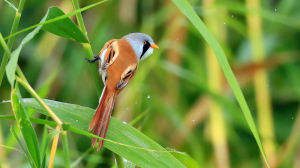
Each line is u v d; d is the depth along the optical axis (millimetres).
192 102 11766
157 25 11719
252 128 4785
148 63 10039
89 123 5328
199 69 10688
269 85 11695
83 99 11312
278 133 11883
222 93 11133
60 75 11031
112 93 5859
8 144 7102
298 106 11969
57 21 4980
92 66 5887
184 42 11609
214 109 10398
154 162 5156
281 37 11625
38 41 11609
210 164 11016
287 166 10938
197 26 4719
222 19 10641
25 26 11492
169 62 10609
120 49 6734
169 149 5984
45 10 11586
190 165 6113
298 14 11273
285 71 12047
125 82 6297
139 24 12023
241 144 11180
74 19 11297
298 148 11008
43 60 10961
